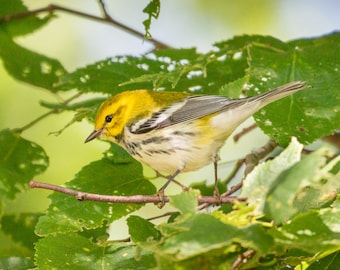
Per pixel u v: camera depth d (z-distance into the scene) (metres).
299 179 7.68
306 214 8.14
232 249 8.10
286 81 11.33
